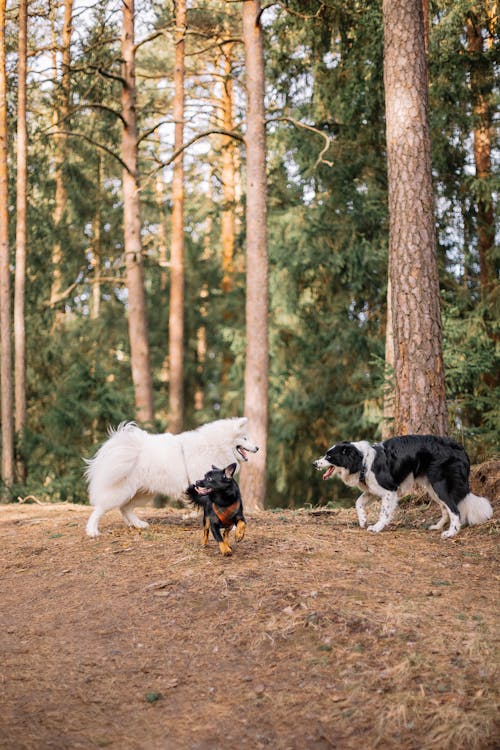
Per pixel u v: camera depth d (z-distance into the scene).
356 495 22.03
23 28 17.36
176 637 5.17
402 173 9.30
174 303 23.38
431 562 6.35
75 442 17.59
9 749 3.89
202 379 30.17
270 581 5.82
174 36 18.27
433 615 5.04
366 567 6.16
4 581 6.86
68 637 5.36
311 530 7.68
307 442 21.86
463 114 17.14
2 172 17.78
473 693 4.04
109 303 26.55
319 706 4.15
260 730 4.01
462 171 18.16
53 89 20.11
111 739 4.02
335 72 18.11
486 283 17.62
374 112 18.02
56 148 21.56
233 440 7.94
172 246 23.14
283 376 21.95
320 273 20.12
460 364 12.57
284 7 14.87
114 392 17.75
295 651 4.76
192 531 7.87
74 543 7.80
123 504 7.89
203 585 5.88
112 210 23.97
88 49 18.75
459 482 7.37
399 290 9.21
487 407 15.07
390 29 9.43
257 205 14.89
